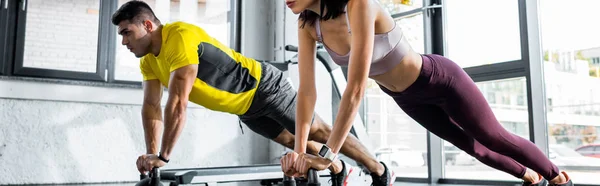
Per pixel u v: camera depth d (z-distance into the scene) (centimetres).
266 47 482
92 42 395
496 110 369
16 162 361
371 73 156
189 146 426
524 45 345
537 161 189
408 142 421
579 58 329
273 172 258
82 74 388
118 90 400
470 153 198
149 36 204
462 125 175
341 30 141
